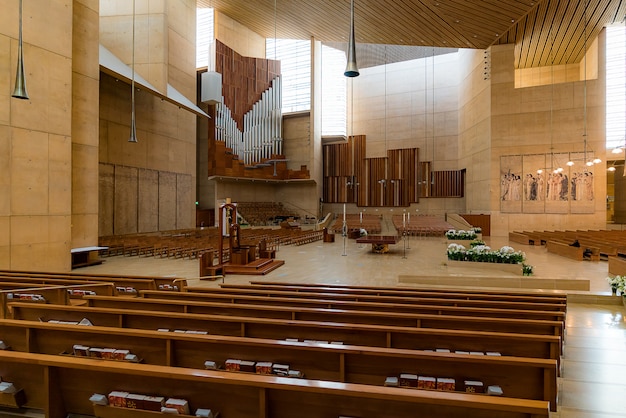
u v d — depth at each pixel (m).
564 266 9.41
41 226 7.95
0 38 7.21
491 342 2.56
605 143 15.74
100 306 3.73
